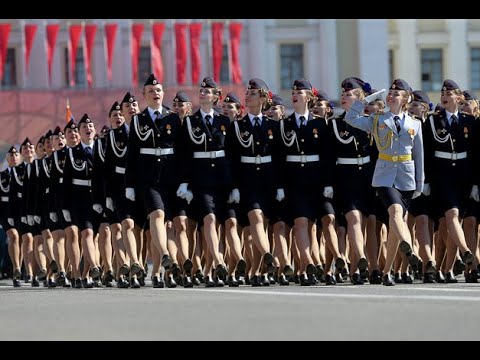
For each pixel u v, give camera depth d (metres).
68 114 74.50
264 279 50.00
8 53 157.62
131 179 48.09
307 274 48.03
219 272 47.91
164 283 49.91
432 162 49.53
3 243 83.12
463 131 49.47
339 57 160.88
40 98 141.38
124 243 49.91
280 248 49.22
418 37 165.25
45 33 157.25
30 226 68.56
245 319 28.69
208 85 48.94
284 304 32.88
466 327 26.41
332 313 29.84
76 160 56.22
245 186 48.94
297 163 48.75
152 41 147.25
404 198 45.03
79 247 57.38
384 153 44.78
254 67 160.38
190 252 50.59
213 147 48.66
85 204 56.22
